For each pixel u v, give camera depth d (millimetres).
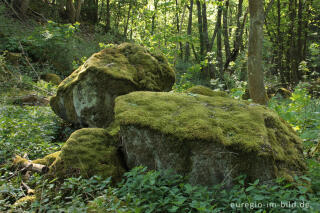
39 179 2934
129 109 3129
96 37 16703
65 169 2969
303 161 2963
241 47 13633
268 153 2490
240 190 2377
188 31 17031
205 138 2588
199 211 2195
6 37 11125
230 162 2562
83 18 20422
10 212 2463
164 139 2729
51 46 11242
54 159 3369
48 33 7559
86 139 3293
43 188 2787
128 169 3152
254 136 2656
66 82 5406
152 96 3518
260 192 2225
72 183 2670
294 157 2877
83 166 2980
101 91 4648
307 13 15641
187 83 7285
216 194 2451
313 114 4617
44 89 8711
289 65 16922
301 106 5078
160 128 2756
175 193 2471
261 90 5805
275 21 17047
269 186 2457
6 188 2756
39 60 11219
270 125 3035
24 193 2895
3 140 3936
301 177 2408
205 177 2623
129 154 3027
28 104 7453
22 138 4266
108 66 4863
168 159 2734
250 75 5832
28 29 12562
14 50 10883
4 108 5836
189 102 3346
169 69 5570
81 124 5145
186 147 2648
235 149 2551
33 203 2484
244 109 3205
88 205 2451
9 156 3725
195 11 23500
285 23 16375
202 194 2357
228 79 8641
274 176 2486
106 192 2490
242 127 2789
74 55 12102
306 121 4488
